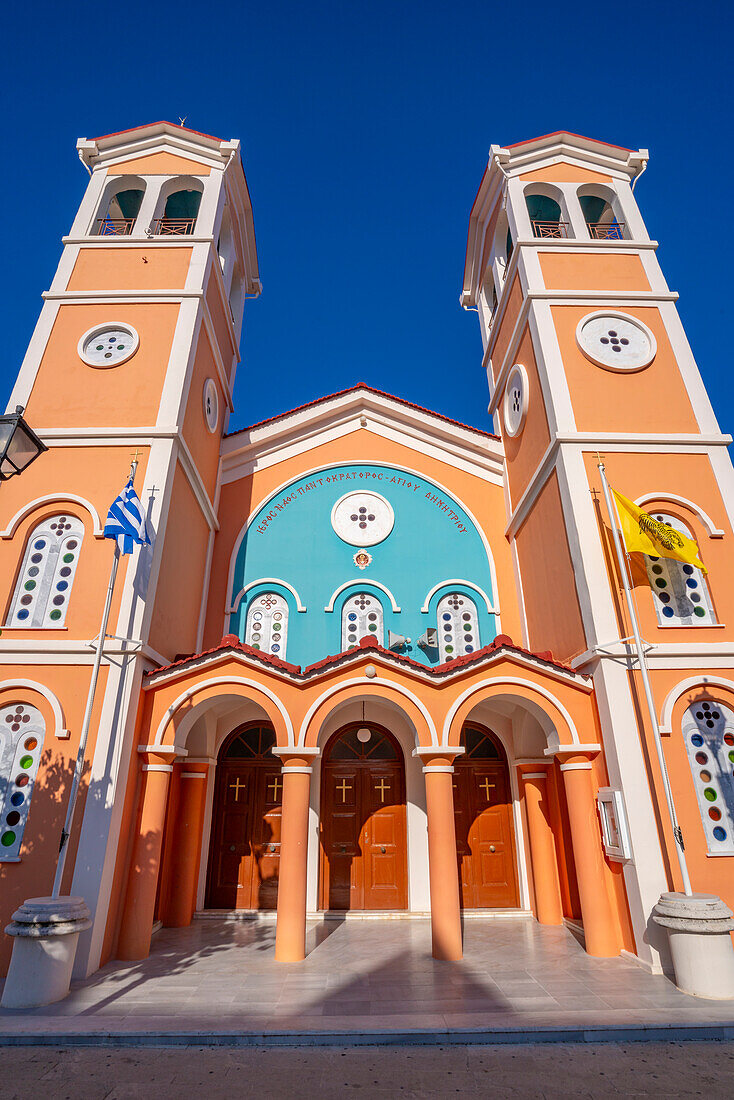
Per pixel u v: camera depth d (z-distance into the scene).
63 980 7.29
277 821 12.54
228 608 14.00
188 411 12.80
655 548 9.96
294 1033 6.16
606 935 9.09
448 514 15.28
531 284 13.57
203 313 13.94
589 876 9.36
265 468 15.70
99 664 9.49
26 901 7.62
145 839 9.30
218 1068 5.60
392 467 15.74
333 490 15.47
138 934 8.94
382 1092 5.14
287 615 14.12
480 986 7.65
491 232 17.19
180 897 11.32
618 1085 5.26
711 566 10.80
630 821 8.95
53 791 8.98
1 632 9.99
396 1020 6.48
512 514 14.59
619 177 15.72
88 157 15.68
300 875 9.17
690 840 8.93
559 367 12.49
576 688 10.18
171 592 11.54
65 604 10.40
